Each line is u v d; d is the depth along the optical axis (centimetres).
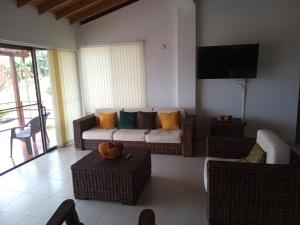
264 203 195
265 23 417
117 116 479
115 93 515
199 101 472
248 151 277
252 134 458
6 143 421
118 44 490
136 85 499
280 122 443
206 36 443
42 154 436
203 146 450
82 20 499
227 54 411
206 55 420
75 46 507
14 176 343
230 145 281
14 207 263
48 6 392
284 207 192
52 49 447
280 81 430
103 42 504
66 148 471
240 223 205
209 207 209
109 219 234
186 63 452
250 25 423
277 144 212
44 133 442
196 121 478
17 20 356
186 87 461
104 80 516
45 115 450
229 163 200
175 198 267
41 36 407
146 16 472
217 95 461
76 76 522
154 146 410
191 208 247
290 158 208
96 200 269
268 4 411
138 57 486
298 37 409
